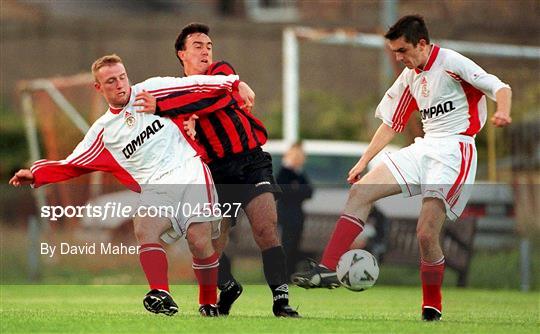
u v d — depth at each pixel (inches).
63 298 1513.3
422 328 993.5
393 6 2935.5
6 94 3821.4
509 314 1259.8
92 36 3863.2
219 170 1114.1
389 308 1330.0
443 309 1342.3
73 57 3855.8
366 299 1509.6
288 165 1838.1
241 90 1091.3
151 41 3873.0
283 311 1104.8
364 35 2832.2
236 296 1167.0
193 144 1074.1
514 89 3319.4
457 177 1080.8
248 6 4972.9
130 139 1056.2
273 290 1114.7
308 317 1109.1
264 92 3811.5
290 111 2689.5
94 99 2588.6
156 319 1041.5
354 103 3649.1
